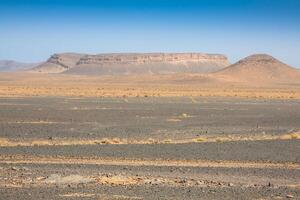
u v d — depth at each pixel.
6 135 39.03
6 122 48.31
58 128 44.22
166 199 18.48
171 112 61.69
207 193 19.69
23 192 19.30
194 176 23.59
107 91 118.75
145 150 31.88
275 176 24.06
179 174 24.02
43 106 68.69
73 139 37.62
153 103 78.81
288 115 60.88
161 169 25.34
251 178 23.44
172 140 37.78
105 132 41.91
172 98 94.62
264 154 31.11
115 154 30.20
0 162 27.20
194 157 29.53
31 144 34.94
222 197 19.05
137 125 47.53
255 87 180.50
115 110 63.38
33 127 44.53
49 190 19.75
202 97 100.19
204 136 40.16
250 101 90.19
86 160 28.25
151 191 19.83
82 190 19.81
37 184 20.97
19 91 109.50
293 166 27.41
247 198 18.97
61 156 29.39
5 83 179.25
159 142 36.41
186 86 172.88
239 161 28.66
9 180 21.78
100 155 29.80
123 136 39.69
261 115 60.31
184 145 34.47
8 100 80.38
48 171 24.28
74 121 50.31
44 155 29.70
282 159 29.48
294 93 127.75
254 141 37.16
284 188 21.09
